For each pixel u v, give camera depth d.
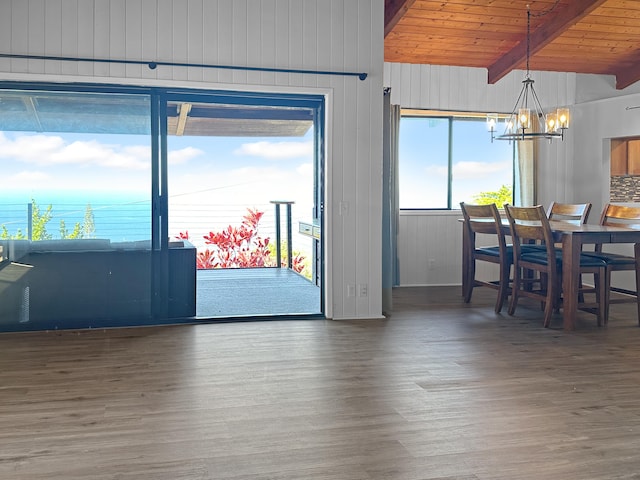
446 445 2.76
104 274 5.17
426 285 7.71
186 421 3.04
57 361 4.11
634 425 3.02
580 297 6.29
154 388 3.55
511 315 5.74
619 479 2.44
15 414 3.12
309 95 5.55
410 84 7.48
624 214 6.12
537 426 3.00
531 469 2.52
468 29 6.74
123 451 2.68
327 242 5.52
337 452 2.68
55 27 4.92
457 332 5.02
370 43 5.51
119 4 5.01
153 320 5.27
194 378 3.74
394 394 3.46
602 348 4.53
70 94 5.06
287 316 5.52
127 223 5.20
